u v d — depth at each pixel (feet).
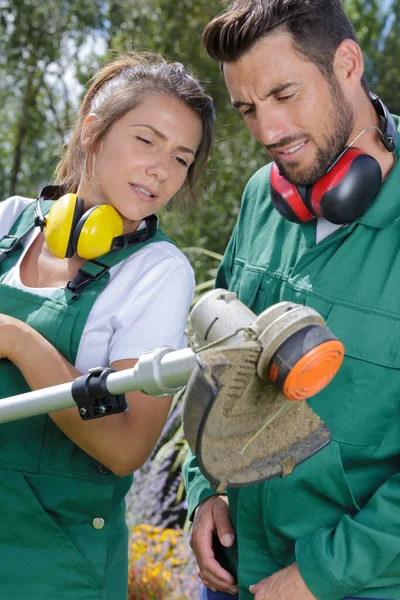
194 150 6.53
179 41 26.61
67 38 26.66
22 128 27.89
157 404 6.01
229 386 4.12
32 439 6.09
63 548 5.99
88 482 6.11
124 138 6.30
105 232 6.14
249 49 5.70
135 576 12.12
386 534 5.61
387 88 29.40
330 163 5.91
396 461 6.00
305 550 5.90
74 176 6.87
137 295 6.14
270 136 5.82
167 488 15.76
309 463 5.96
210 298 4.52
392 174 6.05
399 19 30.25
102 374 4.83
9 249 6.66
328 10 5.78
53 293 6.20
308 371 4.12
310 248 6.33
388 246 5.95
